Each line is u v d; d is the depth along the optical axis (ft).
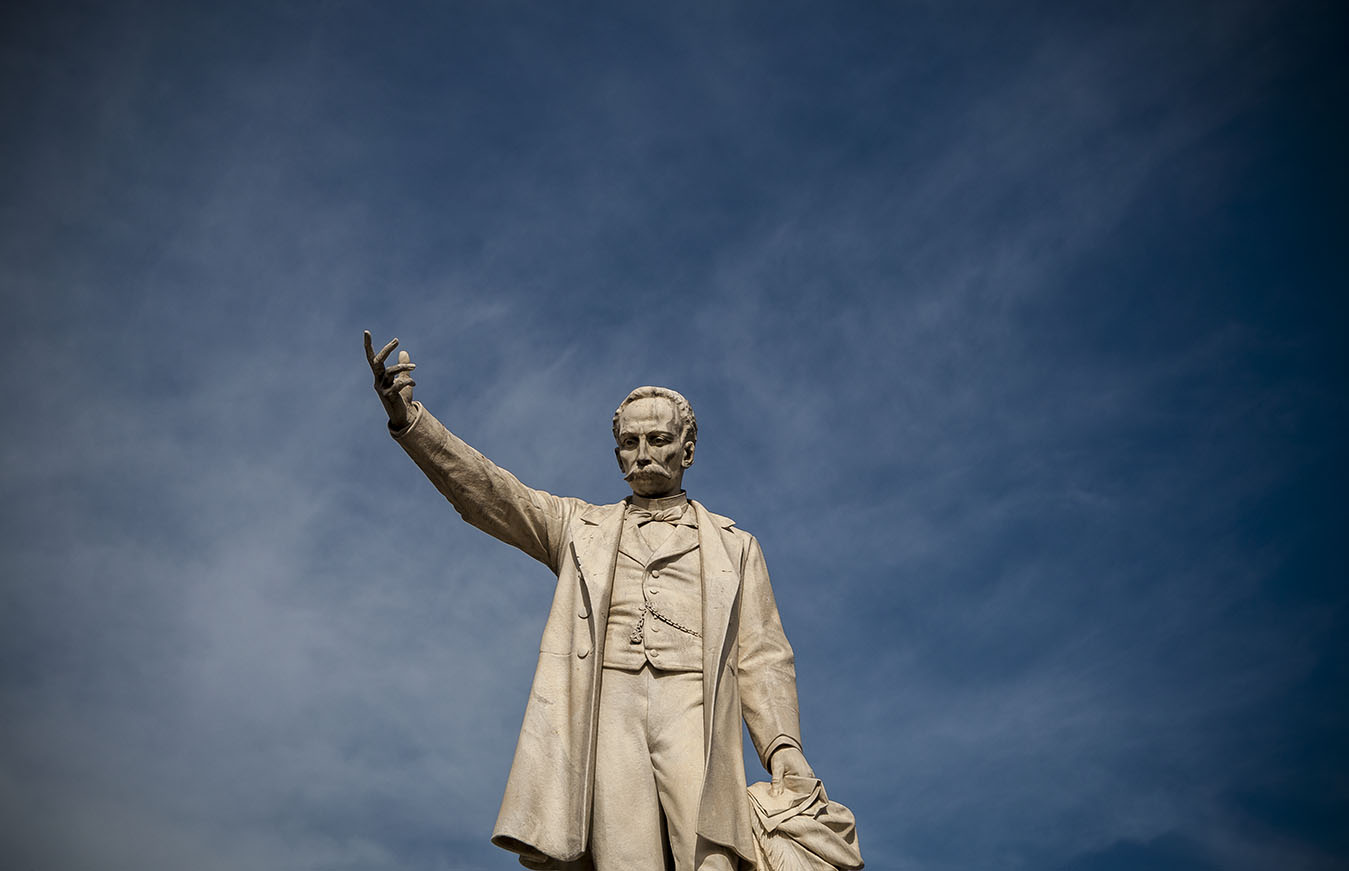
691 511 29.60
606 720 26.78
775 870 25.48
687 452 30.37
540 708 26.68
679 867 25.72
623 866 25.48
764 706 27.48
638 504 29.78
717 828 25.40
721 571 28.09
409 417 27.71
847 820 26.61
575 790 25.88
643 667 27.25
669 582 28.12
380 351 27.32
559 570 29.09
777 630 28.50
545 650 27.43
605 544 28.40
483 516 28.63
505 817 25.49
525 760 26.09
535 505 29.04
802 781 26.45
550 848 25.18
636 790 26.14
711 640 27.22
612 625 27.66
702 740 26.55
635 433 29.68
